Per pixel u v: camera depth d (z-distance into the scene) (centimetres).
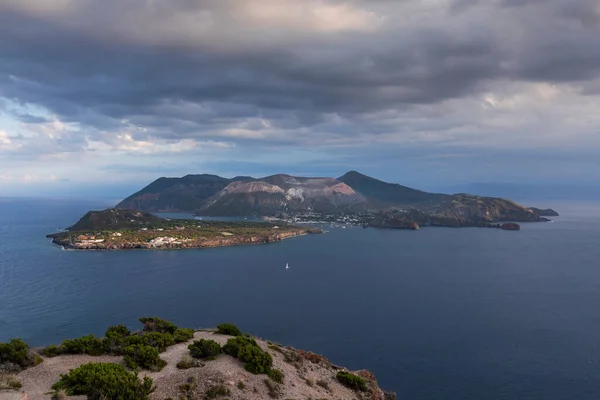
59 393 2342
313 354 4312
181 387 2614
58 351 3250
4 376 2617
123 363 3020
